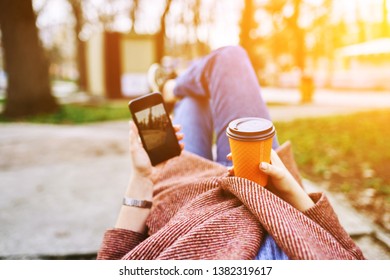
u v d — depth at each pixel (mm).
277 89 37969
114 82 20672
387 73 29578
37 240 3207
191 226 1122
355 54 25891
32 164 6043
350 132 9141
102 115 13406
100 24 27047
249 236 1035
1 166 5949
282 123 11078
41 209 3965
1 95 27672
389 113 12773
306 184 4762
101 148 7234
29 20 14008
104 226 3500
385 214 3738
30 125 11516
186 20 21281
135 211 1436
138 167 1479
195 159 1729
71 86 44406
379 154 6469
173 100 2727
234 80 1966
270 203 1045
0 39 15016
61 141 8047
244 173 1124
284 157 1742
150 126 1552
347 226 3334
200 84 2189
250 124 1106
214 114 2014
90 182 4930
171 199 1404
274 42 37938
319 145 7590
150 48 20750
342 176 5195
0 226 3521
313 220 1146
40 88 14305
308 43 36500
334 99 21734
